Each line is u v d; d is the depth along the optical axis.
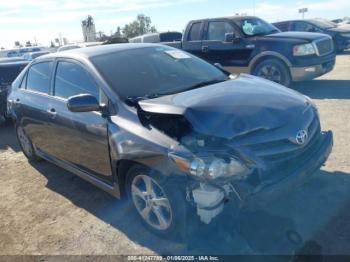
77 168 4.34
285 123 3.02
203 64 4.54
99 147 3.60
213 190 2.72
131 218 3.71
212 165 2.64
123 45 4.57
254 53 8.61
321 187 3.75
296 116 3.14
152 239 3.31
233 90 3.48
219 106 3.08
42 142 4.97
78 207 4.11
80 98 3.37
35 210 4.18
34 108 4.72
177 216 2.97
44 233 3.68
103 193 4.34
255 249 2.93
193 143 2.82
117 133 3.27
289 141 2.97
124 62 4.02
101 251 3.26
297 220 3.22
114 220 3.72
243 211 2.76
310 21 16.36
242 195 2.72
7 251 3.45
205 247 3.03
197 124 2.90
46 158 5.12
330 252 2.84
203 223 2.95
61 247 3.41
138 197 3.37
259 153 2.82
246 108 3.07
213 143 2.81
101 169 3.75
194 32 9.73
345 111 6.50
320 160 3.16
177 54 4.57
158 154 2.88
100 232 3.55
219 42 9.20
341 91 8.25
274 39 8.38
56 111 4.23
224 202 2.77
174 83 3.87
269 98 3.30
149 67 4.05
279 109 3.14
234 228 2.89
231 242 2.99
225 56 9.17
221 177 2.66
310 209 3.37
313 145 3.23
